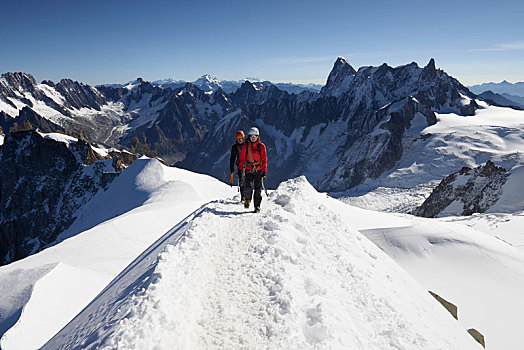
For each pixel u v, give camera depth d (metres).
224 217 9.99
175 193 78.25
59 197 148.88
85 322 5.58
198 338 4.16
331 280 6.76
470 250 29.36
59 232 137.62
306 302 5.25
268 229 8.56
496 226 47.41
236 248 7.34
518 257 29.06
